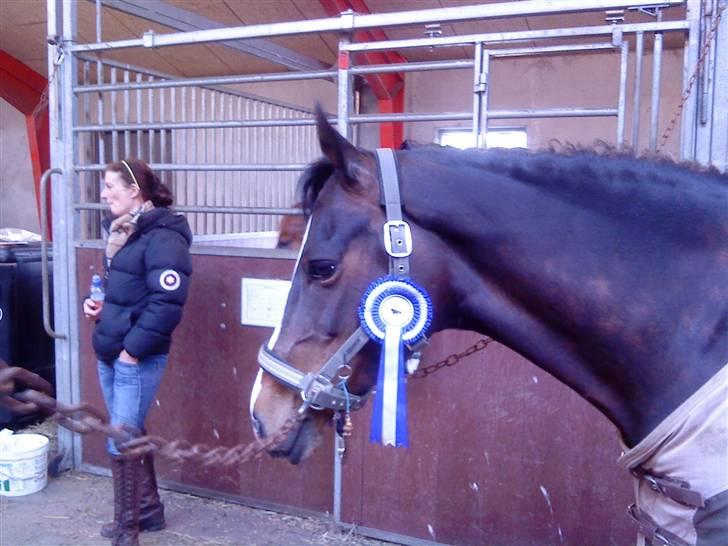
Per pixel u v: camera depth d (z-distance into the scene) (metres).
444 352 2.80
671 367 1.21
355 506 3.03
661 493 1.22
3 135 9.27
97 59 3.45
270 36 2.91
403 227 1.30
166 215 2.72
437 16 2.60
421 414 2.87
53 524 3.11
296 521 3.15
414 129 6.77
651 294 1.24
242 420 3.24
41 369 4.45
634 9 2.42
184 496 3.41
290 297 1.37
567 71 6.16
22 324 4.32
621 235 1.28
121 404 2.69
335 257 1.30
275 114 5.38
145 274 2.69
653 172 1.31
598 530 2.62
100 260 3.50
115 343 2.72
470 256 1.33
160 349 2.71
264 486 3.25
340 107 2.82
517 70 6.34
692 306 1.22
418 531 2.92
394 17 2.67
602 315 1.26
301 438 1.38
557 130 6.22
